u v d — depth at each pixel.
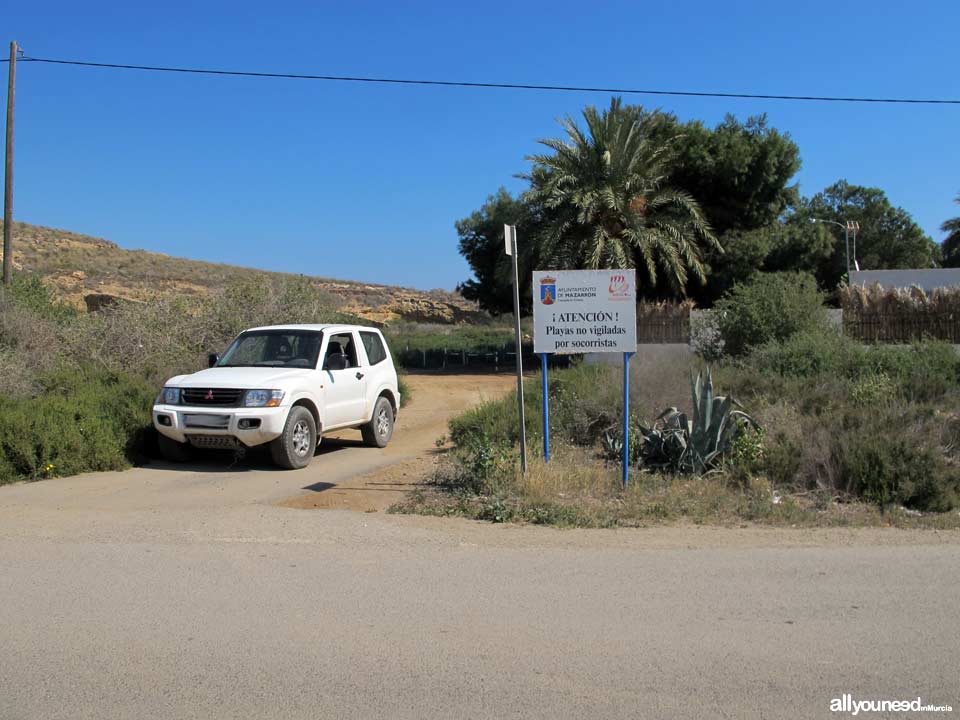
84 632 5.11
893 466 8.79
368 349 13.76
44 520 8.11
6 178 22.95
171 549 7.03
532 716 4.04
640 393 13.27
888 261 58.16
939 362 15.27
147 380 14.72
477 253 44.28
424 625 5.22
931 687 4.35
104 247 74.31
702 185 36.72
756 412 11.75
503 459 9.66
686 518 8.18
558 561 6.64
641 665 4.61
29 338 15.61
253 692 4.30
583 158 30.50
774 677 4.46
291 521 8.05
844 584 6.03
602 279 9.08
